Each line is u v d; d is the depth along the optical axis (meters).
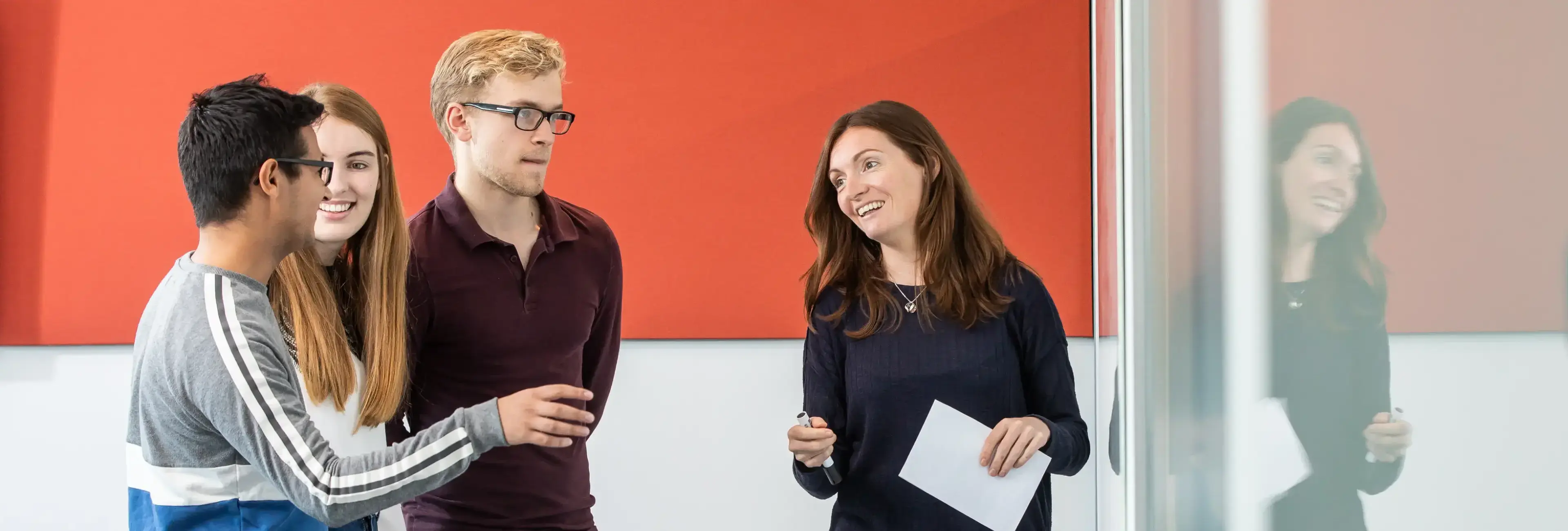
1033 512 1.72
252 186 1.24
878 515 1.73
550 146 2.05
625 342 4.38
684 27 4.34
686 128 4.34
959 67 4.32
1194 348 0.28
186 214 4.38
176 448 1.23
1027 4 4.30
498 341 1.96
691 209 4.35
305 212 1.28
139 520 1.27
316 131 1.65
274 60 4.32
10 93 4.39
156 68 4.35
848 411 1.79
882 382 1.75
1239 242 0.25
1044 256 4.30
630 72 4.34
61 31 4.37
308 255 1.51
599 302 2.14
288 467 1.19
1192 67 0.28
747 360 4.20
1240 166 0.25
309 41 4.32
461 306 1.94
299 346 1.47
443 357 1.96
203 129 1.23
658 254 4.36
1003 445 1.64
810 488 1.77
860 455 1.75
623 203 4.35
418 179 4.31
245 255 1.25
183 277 1.25
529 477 1.97
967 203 1.84
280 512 1.29
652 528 3.26
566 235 2.06
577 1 4.34
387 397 1.63
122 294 4.39
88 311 4.41
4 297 4.41
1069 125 4.29
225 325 1.19
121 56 4.36
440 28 4.31
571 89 4.34
